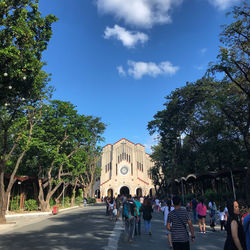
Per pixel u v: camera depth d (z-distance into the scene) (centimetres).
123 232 1095
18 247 792
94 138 4484
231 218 387
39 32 1524
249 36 1867
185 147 3822
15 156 2644
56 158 2692
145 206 1043
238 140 2555
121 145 6850
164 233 1082
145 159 6938
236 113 2248
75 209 3195
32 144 2373
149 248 758
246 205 395
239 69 1934
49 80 1920
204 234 1059
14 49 1190
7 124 1725
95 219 1716
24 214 2214
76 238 945
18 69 1257
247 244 355
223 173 2173
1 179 1645
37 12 1458
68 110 2864
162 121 3503
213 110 2508
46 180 3094
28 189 3036
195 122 3112
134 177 6372
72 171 3173
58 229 1227
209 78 2769
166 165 4497
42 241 892
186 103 3038
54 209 2356
